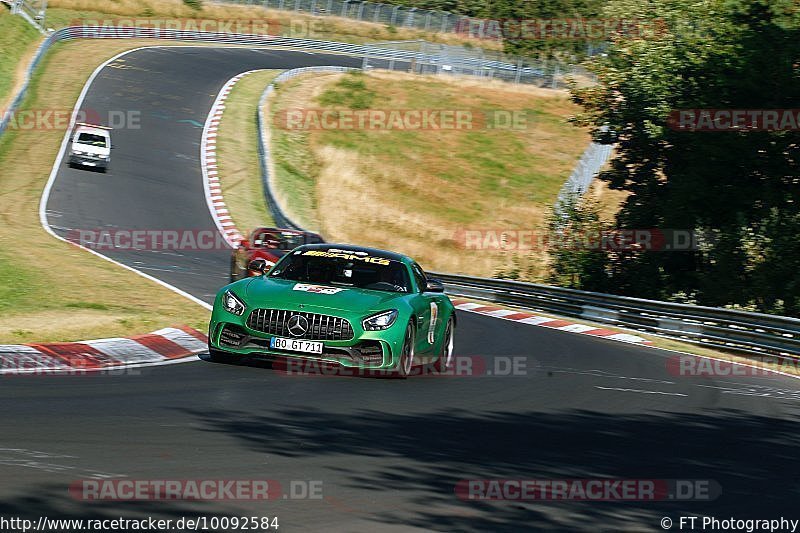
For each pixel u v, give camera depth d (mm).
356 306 35438
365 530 16984
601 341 65125
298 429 25547
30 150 136375
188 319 48781
